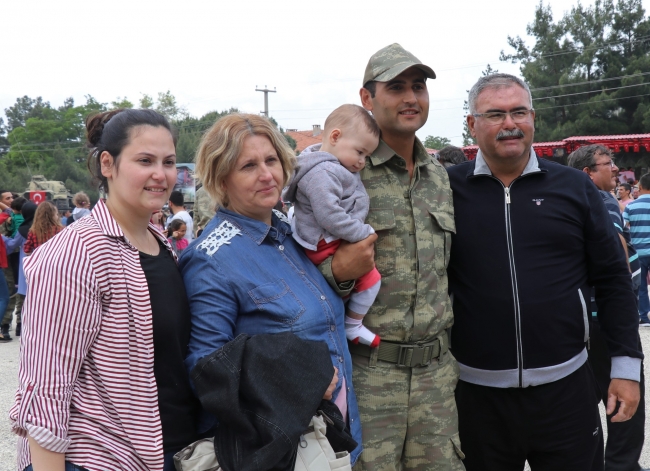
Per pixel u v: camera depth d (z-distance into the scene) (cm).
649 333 732
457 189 294
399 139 278
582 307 281
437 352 272
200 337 206
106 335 183
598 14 3944
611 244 285
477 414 289
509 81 278
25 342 178
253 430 190
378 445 259
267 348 200
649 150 1648
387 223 267
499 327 277
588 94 3700
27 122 7900
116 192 199
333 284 243
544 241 278
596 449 292
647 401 500
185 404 203
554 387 278
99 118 204
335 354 228
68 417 176
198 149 229
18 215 968
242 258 219
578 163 490
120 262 188
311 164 250
